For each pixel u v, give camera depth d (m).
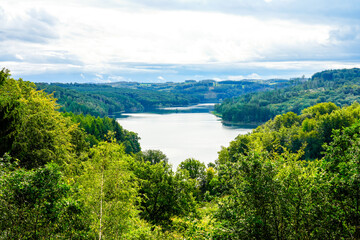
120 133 120.38
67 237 11.29
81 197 14.86
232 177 11.78
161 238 16.50
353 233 10.48
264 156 11.69
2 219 10.02
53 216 10.60
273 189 10.95
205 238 11.36
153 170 33.94
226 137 160.00
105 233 15.09
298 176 11.59
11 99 22.53
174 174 34.75
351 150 10.73
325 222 10.88
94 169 17.36
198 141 147.12
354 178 9.87
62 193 11.20
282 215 11.04
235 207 11.28
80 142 53.00
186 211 30.33
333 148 11.57
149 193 31.64
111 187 17.06
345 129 11.84
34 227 10.41
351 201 10.66
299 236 10.98
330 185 10.70
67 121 44.62
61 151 32.41
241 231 10.91
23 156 26.22
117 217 15.87
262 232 10.90
